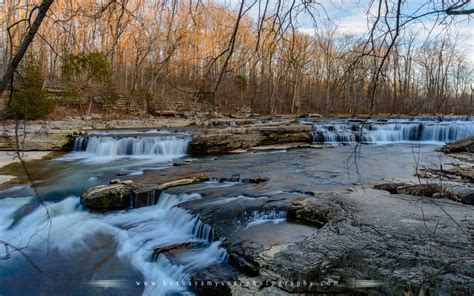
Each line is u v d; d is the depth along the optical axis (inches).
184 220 258.4
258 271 167.5
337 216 217.8
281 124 811.4
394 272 145.7
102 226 271.9
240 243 199.6
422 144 723.4
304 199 262.5
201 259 199.9
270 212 247.1
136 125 920.3
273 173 399.9
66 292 188.1
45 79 730.2
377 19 95.4
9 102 97.8
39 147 616.4
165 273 196.5
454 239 171.5
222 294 160.1
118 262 219.1
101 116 940.0
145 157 593.9
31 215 298.5
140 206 314.8
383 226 194.2
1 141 571.2
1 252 234.5
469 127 738.8
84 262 219.8
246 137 660.7
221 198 290.4
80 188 369.1
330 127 781.9
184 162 504.4
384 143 746.2
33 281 198.8
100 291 188.1
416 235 178.7
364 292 144.1
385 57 96.6
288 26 106.9
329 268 158.2
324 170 415.8
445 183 294.5
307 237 191.6
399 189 285.0
